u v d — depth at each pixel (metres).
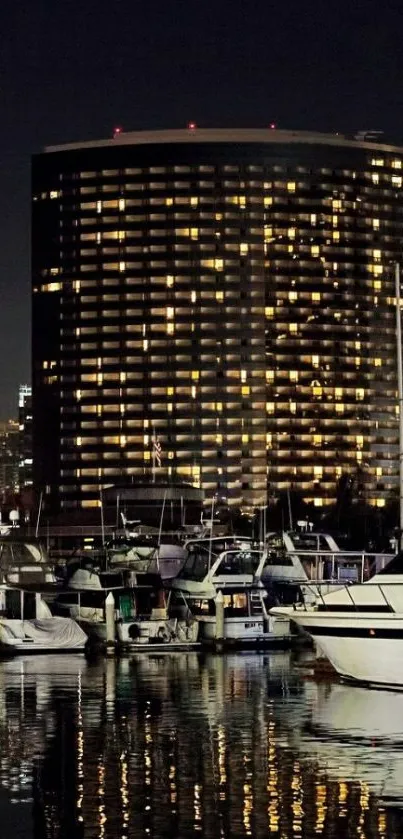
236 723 63.88
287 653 103.69
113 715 67.62
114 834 43.94
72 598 113.50
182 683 81.88
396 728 60.91
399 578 71.00
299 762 53.41
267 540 125.12
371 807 46.50
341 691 73.12
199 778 51.03
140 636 104.88
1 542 110.06
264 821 45.09
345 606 73.38
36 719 66.44
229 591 108.00
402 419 94.69
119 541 124.50
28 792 49.28
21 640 102.69
